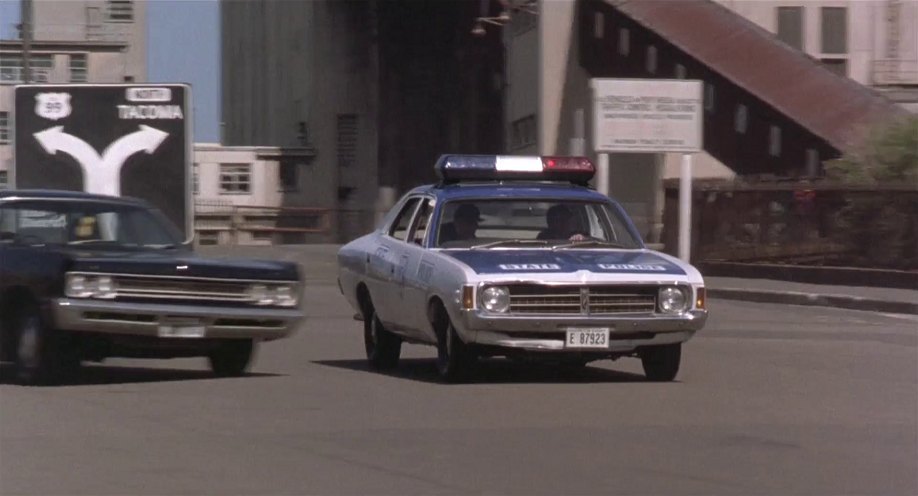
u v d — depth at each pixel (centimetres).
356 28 12219
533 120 9294
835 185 4769
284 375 2303
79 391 2070
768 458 1524
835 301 4194
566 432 1684
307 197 12062
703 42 8088
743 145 7688
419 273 2169
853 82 7775
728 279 5072
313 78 12250
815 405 1950
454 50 11900
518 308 2012
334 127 12181
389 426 1725
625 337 2061
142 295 2112
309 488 1348
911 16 9100
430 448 1569
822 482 1395
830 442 1631
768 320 3694
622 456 1526
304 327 3284
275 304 2217
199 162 11669
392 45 12219
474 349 2078
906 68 9075
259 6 14575
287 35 13312
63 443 1595
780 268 4916
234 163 11756
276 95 13812
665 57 8188
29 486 1353
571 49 8900
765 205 5100
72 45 11150
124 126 4741
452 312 2034
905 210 4491
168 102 4747
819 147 7131
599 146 5250
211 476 1405
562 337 2034
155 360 2630
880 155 5334
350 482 1380
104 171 4722
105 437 1638
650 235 7356
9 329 2223
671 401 1967
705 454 1544
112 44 11212
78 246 2292
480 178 2344
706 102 7931
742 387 2147
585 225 2284
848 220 4716
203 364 2542
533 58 9156
